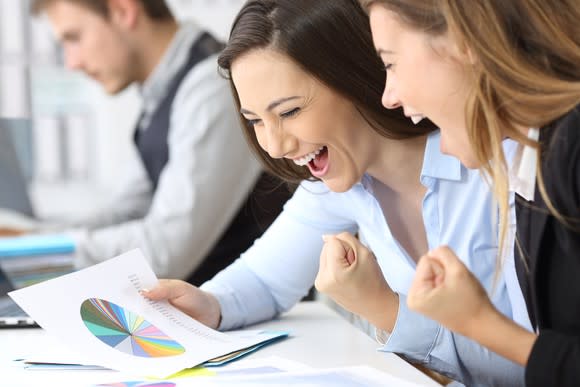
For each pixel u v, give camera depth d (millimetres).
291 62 1256
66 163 4406
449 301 976
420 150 1403
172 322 1364
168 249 2531
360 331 1454
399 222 1494
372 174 1426
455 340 1262
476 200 1378
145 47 2721
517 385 1251
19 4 4258
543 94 952
